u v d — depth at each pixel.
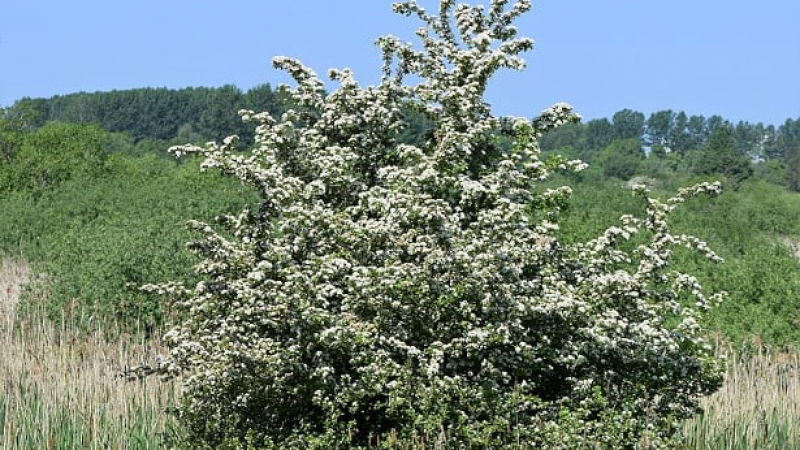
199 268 9.01
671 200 9.73
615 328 8.80
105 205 33.78
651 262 9.20
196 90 128.88
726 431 10.92
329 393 8.59
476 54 9.61
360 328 8.33
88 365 12.55
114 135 99.44
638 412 8.99
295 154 9.59
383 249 8.95
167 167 57.97
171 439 9.63
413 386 8.35
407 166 10.13
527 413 8.96
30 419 10.60
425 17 10.30
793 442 11.24
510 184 9.28
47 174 51.47
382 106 9.88
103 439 10.13
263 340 8.16
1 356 13.51
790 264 17.97
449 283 8.54
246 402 8.57
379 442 8.58
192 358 8.67
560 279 9.36
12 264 26.98
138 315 15.66
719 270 18.17
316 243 8.93
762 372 13.97
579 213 25.19
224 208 29.64
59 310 16.69
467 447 8.30
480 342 8.38
